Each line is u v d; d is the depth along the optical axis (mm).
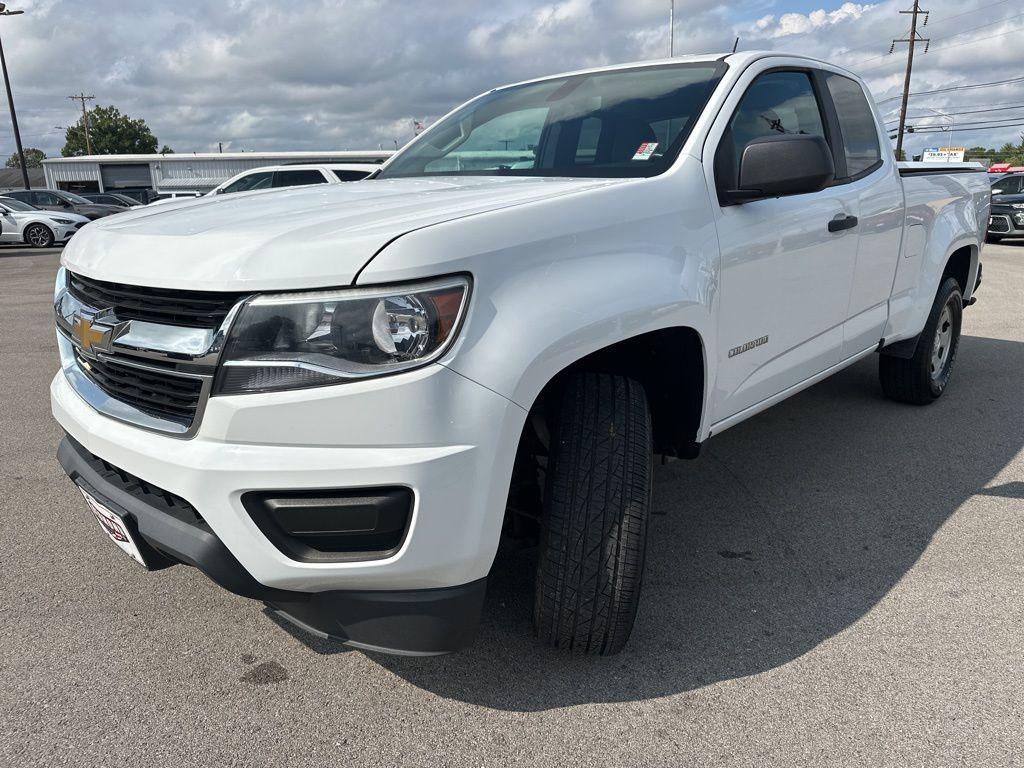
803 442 3926
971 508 3145
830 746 1833
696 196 2320
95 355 1938
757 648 2229
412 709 1981
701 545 2861
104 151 73188
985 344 6137
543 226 1836
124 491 1898
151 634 2312
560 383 2047
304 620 1827
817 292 2967
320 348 1605
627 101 2795
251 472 1618
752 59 2836
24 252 18172
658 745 1848
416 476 1608
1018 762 1768
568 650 2084
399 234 1634
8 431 4207
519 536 2188
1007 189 16969
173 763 1787
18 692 2037
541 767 1780
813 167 2295
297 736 1881
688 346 2320
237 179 11336
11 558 2777
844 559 2746
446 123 3498
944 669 2117
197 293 1695
